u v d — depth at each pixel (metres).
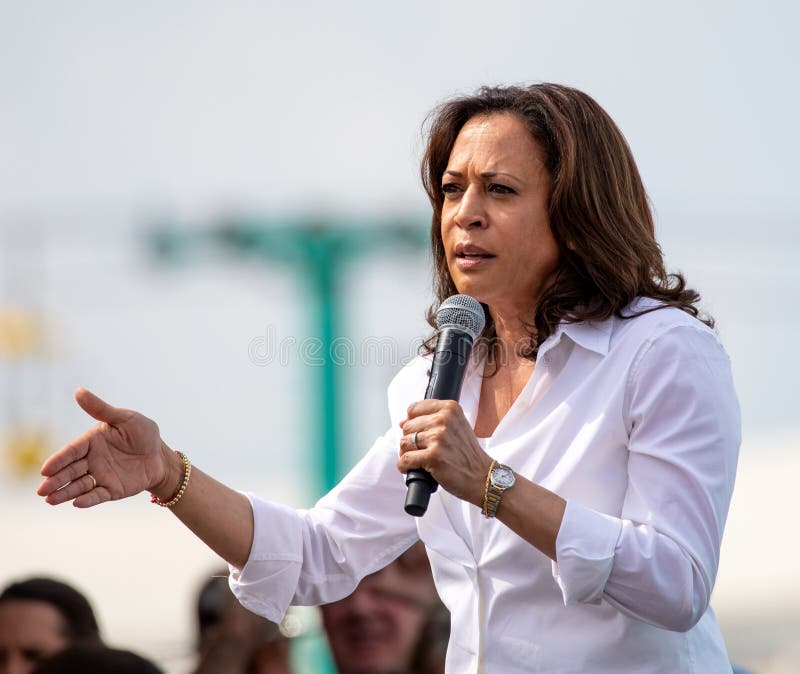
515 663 8.14
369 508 9.09
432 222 9.05
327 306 46.00
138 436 8.31
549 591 8.06
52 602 12.97
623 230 8.20
